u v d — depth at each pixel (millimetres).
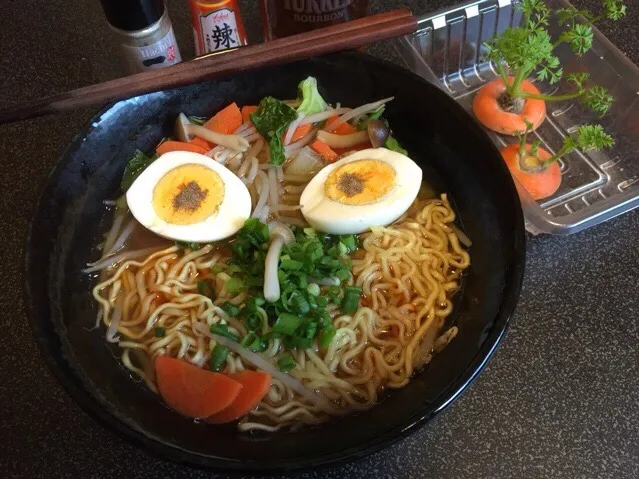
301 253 235
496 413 227
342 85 276
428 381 213
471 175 245
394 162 259
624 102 307
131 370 233
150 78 252
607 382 232
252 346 227
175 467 220
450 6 339
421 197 270
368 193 254
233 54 257
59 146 298
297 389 226
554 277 258
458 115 238
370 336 238
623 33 331
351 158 264
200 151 272
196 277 255
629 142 302
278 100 279
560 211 285
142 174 257
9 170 291
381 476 217
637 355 238
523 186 269
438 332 238
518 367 237
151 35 271
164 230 252
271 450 196
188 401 218
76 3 345
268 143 276
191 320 242
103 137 251
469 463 218
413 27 264
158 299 251
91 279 253
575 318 247
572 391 231
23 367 243
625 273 258
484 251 235
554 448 219
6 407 234
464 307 236
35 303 204
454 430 224
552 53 332
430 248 256
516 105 305
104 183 261
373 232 256
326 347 230
